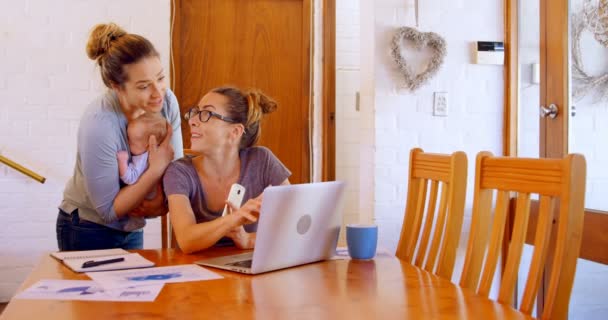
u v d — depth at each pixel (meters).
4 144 3.37
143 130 1.79
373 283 1.27
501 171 1.44
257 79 3.74
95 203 1.78
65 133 3.45
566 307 1.17
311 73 3.80
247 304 1.09
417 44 2.94
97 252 1.60
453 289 1.21
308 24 3.78
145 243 3.55
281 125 3.78
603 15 2.40
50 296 1.13
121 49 1.70
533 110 2.91
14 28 3.37
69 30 3.43
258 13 3.74
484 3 3.04
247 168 1.84
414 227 1.83
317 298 1.14
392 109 2.96
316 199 1.44
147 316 1.01
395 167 2.96
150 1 3.54
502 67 3.07
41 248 3.44
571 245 1.18
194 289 1.20
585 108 2.49
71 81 3.44
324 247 1.52
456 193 1.64
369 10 2.99
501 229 1.43
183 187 1.72
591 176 2.48
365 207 3.09
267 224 1.33
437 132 3.00
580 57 2.52
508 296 1.33
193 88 3.65
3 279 3.40
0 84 3.36
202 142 1.73
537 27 2.86
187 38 3.63
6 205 3.40
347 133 3.83
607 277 2.39
